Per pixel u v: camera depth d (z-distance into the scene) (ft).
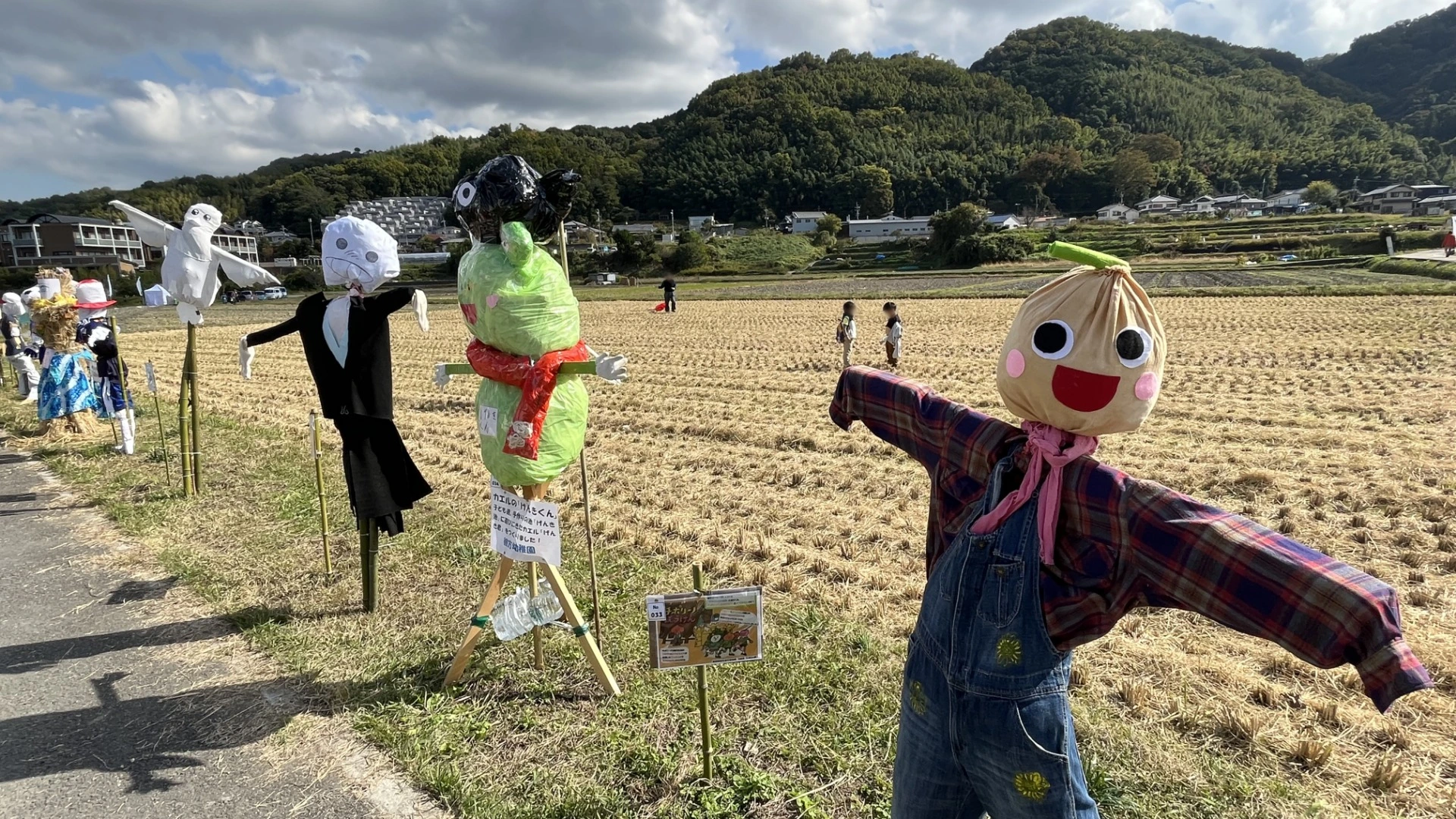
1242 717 11.44
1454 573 17.12
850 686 12.64
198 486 23.67
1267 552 5.38
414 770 10.98
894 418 7.99
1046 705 6.31
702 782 10.56
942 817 7.39
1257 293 95.30
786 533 20.59
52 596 16.79
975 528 6.71
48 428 32.17
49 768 11.18
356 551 18.93
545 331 11.12
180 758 11.41
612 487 25.00
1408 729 11.63
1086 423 6.38
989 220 345.31
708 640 9.89
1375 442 27.30
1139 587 6.13
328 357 14.60
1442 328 58.39
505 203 10.74
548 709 12.40
